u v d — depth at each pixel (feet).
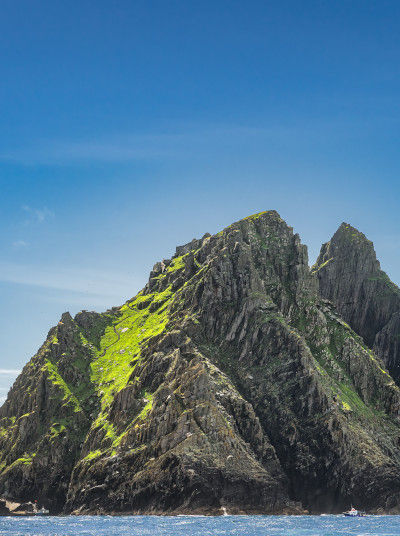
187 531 531.50
